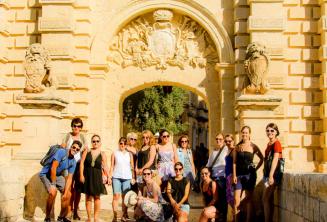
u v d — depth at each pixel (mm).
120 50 22203
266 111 16172
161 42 22031
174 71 22094
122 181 14875
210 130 21844
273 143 13164
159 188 12727
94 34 21750
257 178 14750
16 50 21656
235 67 20891
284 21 20406
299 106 20828
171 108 39781
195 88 21953
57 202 15422
